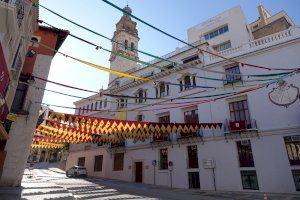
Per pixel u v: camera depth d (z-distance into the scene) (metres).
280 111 17.50
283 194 15.35
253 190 16.91
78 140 18.62
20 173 12.52
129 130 15.58
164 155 23.45
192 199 12.71
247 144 18.33
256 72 19.44
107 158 29.81
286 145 16.70
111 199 11.04
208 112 21.11
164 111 24.58
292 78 17.58
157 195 13.81
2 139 12.12
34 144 22.50
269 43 19.45
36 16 12.21
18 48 10.77
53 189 11.87
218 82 21.25
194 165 20.73
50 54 15.56
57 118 13.65
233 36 28.42
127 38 44.31
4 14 6.94
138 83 28.42
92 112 37.06
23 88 14.02
